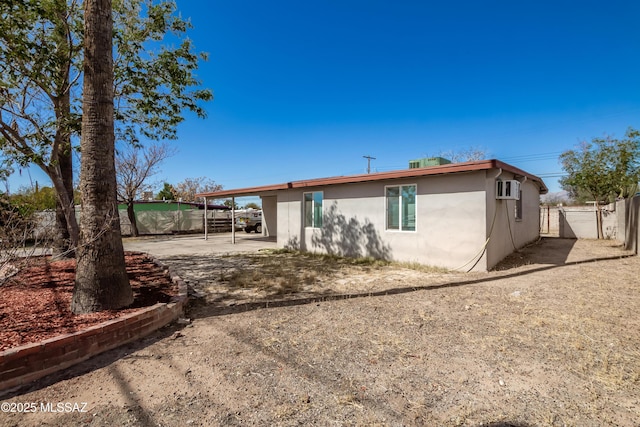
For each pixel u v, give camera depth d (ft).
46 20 20.67
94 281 13.06
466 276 22.76
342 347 11.33
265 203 63.82
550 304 15.79
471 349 11.03
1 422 7.34
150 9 24.29
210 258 33.78
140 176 68.95
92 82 13.29
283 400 8.21
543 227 65.10
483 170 23.75
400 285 20.52
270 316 14.74
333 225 34.47
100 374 9.52
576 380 8.99
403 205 28.68
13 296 15.35
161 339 12.12
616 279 20.89
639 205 30.27
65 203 25.25
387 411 7.73
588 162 44.21
